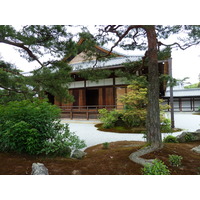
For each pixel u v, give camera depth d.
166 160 2.92
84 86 12.66
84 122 11.09
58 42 4.65
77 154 3.58
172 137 5.01
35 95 5.95
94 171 2.68
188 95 21.38
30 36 4.39
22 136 3.21
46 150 3.30
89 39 4.14
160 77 4.29
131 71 5.21
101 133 7.30
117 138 6.25
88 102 18.34
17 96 6.48
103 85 11.81
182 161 2.94
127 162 2.95
